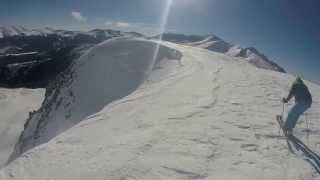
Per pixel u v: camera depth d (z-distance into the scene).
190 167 10.60
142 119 17.30
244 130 14.05
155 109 19.23
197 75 31.23
